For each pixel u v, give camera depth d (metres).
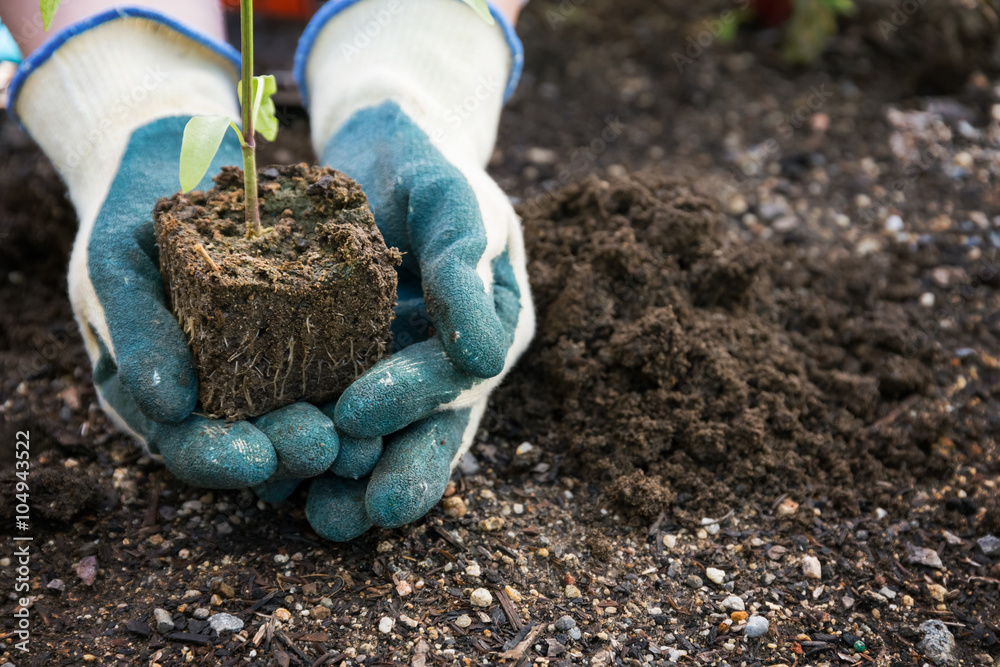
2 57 0.67
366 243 0.59
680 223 0.69
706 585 0.63
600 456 0.66
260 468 0.59
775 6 0.96
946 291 0.73
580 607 0.62
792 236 0.76
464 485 0.65
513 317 0.63
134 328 0.60
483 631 0.60
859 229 0.77
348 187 0.60
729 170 0.81
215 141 0.57
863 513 0.65
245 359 0.59
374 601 0.61
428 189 0.62
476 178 0.64
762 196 0.79
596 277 0.69
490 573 0.62
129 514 0.64
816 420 0.67
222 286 0.58
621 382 0.67
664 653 0.61
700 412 0.66
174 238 0.59
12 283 0.73
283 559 0.62
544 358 0.68
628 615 0.62
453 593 0.61
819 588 0.63
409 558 0.62
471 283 0.60
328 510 0.61
